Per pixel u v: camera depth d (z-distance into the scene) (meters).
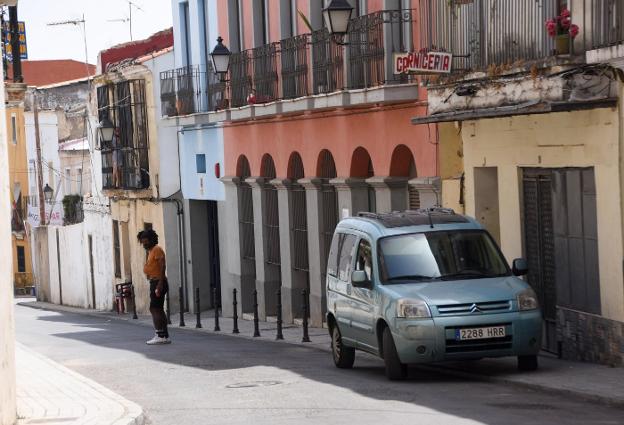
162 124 47.41
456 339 18.34
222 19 42.53
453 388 17.70
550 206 22.17
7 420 13.79
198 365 23.45
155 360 25.09
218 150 43.88
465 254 19.95
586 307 20.58
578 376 18.09
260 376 20.81
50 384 19.25
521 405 15.59
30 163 83.88
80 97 77.06
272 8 38.12
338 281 21.83
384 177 29.78
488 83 22.86
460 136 26.05
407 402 16.19
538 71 20.75
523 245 23.30
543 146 21.92
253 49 37.88
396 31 28.58
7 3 17.58
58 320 51.38
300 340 30.28
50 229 71.06
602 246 19.80
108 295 59.19
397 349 18.66
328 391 17.94
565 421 14.03
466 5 24.41
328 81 31.95
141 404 17.58
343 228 22.34
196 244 47.97
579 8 20.14
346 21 28.23
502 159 23.88
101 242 60.09
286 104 34.50
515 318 18.47
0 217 13.70
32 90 82.38
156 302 30.11
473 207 25.45
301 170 37.31
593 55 18.86
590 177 20.33
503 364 20.22
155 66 49.16
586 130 20.23
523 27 22.08
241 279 42.06
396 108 29.11
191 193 47.28
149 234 30.12
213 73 42.12
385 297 19.19
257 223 40.12
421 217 20.89
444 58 24.08
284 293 37.88
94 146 60.38
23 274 90.00
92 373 22.81
